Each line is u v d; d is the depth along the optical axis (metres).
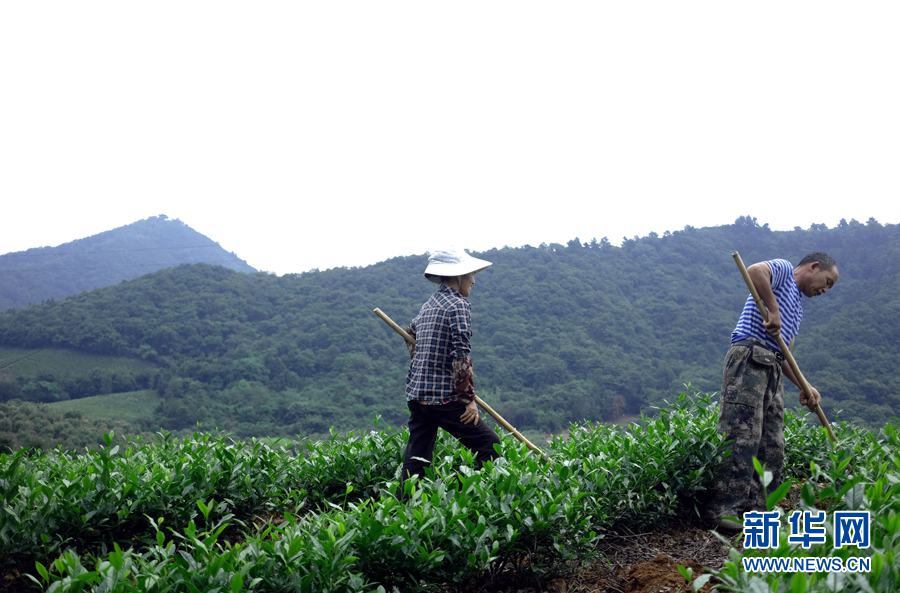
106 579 2.73
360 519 3.33
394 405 54.47
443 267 4.95
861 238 74.06
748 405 4.74
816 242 84.81
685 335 75.75
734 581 2.37
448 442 5.65
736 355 4.82
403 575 3.37
